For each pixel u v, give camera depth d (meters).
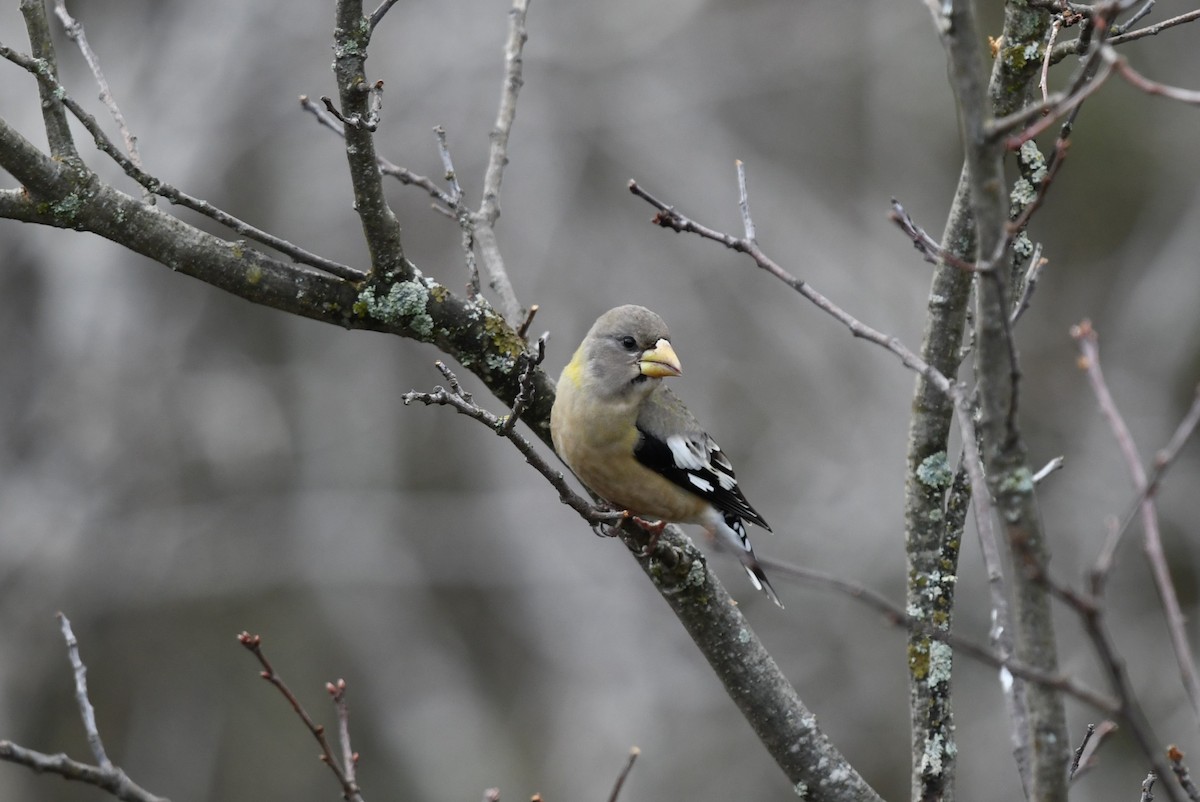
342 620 18.67
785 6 18.89
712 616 6.41
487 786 17.83
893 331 17.72
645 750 16.89
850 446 17.09
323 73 17.50
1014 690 4.55
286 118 17.45
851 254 18.47
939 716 5.97
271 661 18.67
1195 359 18.72
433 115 17.56
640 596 17.78
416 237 17.34
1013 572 4.49
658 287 17.77
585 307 17.55
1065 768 4.49
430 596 19.00
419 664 18.61
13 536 16.42
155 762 17.56
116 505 17.11
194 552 17.77
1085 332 4.25
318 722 18.58
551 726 17.78
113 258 16.95
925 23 18.66
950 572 6.09
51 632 16.77
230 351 17.95
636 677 17.33
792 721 6.41
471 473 18.30
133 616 17.84
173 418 17.28
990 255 4.34
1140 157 20.09
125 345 16.89
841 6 18.84
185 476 17.83
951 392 4.93
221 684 18.44
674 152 18.16
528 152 17.50
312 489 18.09
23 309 16.94
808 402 17.48
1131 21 6.06
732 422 17.58
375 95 6.58
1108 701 3.84
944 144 19.11
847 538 16.58
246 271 6.36
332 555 17.88
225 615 18.64
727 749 16.81
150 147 16.83
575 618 17.80
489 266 7.20
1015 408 4.39
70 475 16.64
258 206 17.50
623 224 18.05
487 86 17.64
